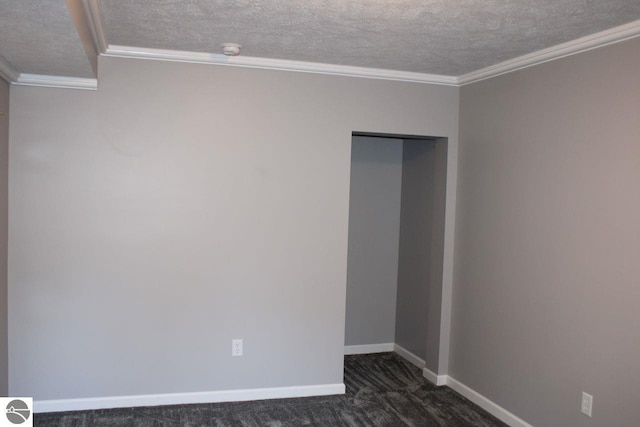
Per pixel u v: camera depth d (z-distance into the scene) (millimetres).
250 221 3590
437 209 4074
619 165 2623
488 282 3596
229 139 3521
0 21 2078
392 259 4852
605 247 2697
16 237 3225
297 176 3654
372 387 3984
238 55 3418
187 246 3492
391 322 4902
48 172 3250
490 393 3564
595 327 2754
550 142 3062
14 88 3166
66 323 3336
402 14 2518
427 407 3633
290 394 3738
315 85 3654
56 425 3166
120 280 3398
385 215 4801
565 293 2947
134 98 3350
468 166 3838
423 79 3809
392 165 4789
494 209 3545
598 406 2732
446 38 2896
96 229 3344
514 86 3365
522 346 3271
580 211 2852
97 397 3414
